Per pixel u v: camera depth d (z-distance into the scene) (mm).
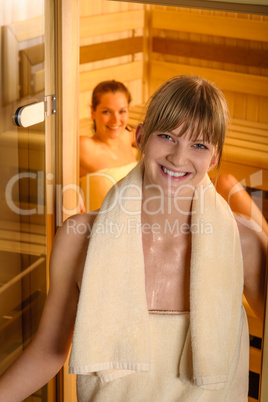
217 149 989
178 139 942
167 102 929
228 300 1003
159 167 974
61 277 1100
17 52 1169
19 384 1134
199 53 2643
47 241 1378
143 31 2783
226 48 2543
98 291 1008
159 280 1035
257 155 2418
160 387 1024
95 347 1009
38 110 1246
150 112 967
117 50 2697
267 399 1080
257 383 1990
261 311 1086
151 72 2852
